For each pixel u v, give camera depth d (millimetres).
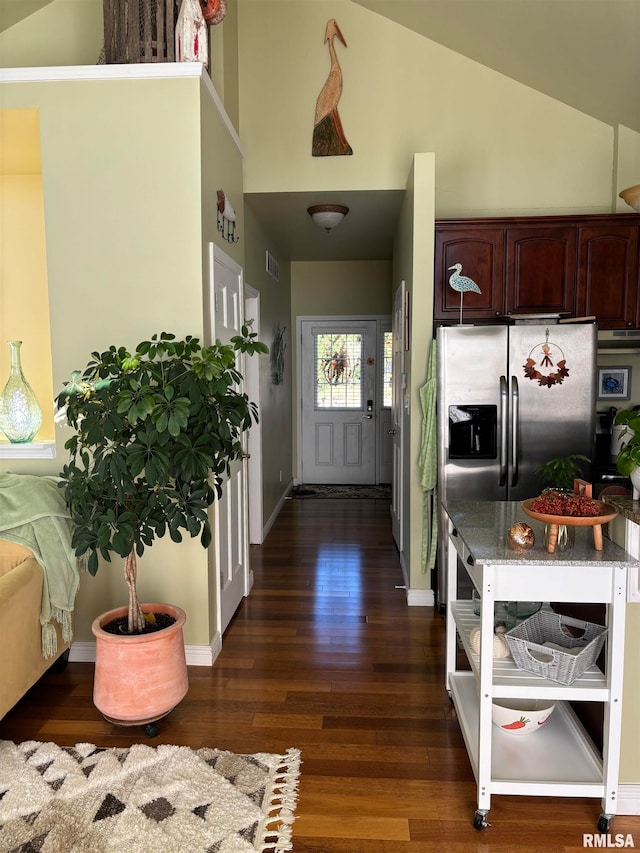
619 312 3881
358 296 6961
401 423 4277
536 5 3059
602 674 1940
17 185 3467
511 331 3350
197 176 2750
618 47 3119
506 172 4027
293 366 7090
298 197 4102
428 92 3963
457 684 2473
